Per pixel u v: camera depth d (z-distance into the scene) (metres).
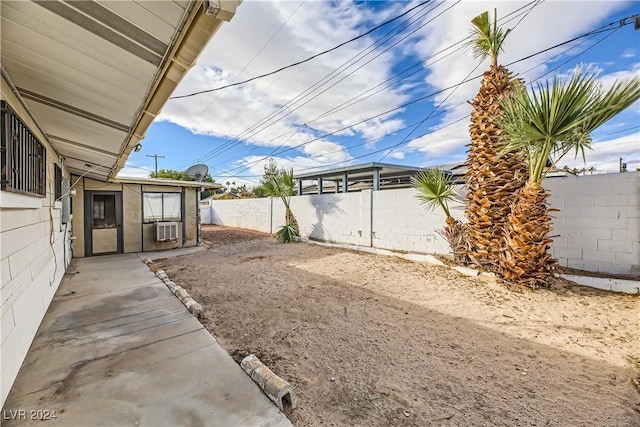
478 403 1.90
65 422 1.65
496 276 4.63
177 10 1.37
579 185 4.38
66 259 5.68
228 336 2.88
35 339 2.70
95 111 2.84
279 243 9.80
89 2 1.33
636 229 3.95
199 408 1.78
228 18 1.39
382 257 6.86
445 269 5.49
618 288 3.84
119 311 3.44
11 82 2.20
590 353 2.49
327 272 5.62
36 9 1.40
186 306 3.59
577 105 3.28
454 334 2.93
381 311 3.57
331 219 9.21
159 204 8.77
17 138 2.28
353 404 1.90
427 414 1.80
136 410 1.76
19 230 2.35
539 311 3.42
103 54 1.82
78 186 7.42
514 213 4.28
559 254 4.58
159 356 2.41
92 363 2.29
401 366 2.35
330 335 2.91
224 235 12.39
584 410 1.82
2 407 1.77
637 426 1.68
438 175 5.82
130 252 8.18
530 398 1.94
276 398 1.82
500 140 4.59
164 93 2.27
